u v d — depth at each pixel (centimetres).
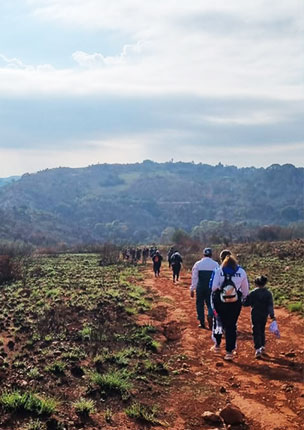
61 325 1299
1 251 4859
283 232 8644
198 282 1261
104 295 1883
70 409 695
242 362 944
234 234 13300
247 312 1522
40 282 2541
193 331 1242
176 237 8150
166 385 825
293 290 1925
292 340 1116
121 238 19825
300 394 749
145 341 1136
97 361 935
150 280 2580
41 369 889
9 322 1395
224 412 669
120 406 722
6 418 638
